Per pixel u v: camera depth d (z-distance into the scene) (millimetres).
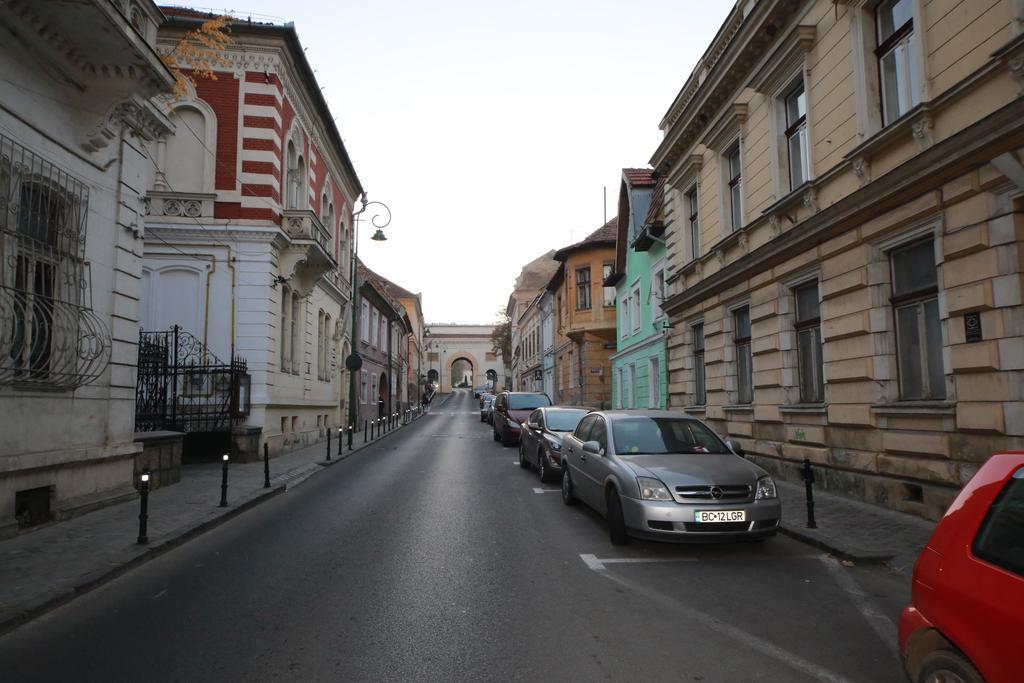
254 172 17312
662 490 6734
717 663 4078
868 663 4094
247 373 16453
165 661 4133
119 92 9000
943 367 7840
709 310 14875
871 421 8891
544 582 5863
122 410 9844
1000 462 3037
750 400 13305
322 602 5305
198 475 13430
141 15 9938
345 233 28500
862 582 5887
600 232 30438
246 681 3840
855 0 9078
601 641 4441
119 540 7223
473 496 10805
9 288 7395
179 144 17266
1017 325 6535
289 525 8547
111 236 9680
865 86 8938
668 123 17391
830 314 9867
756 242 12445
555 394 39906
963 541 2924
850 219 9086
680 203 17031
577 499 9656
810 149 10352
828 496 9781
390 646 4359
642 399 22266
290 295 19438
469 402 74938
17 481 7586
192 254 17031
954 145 6992
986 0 6867
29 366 7617
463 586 5727
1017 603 2500
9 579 5738
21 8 7445
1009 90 6594
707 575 6105
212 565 6535
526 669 3982
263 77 17562
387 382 38875
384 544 7375
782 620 4871
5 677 3920
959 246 7230
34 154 8031
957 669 2756
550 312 42594
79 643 4457
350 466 15539
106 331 9430
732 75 12992
